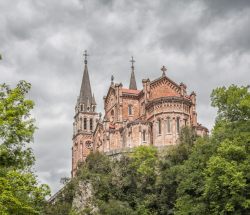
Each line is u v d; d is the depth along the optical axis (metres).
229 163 54.34
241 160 56.44
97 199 92.81
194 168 65.81
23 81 40.62
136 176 93.06
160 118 114.62
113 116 133.62
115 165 99.00
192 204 62.12
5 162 37.88
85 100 166.38
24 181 36.91
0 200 34.50
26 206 36.62
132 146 115.06
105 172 99.94
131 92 132.75
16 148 38.56
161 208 85.06
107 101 139.62
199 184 62.53
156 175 90.88
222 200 55.84
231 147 55.47
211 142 64.38
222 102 64.81
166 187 86.00
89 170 103.06
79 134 160.88
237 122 62.47
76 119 166.62
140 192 90.50
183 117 114.44
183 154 92.50
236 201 53.38
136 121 116.44
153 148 98.88
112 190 93.19
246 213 53.97
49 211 91.62
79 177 100.75
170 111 114.12
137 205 88.06
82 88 169.88
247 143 57.28
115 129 124.56
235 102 62.78
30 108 39.50
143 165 91.75
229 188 52.97
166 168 91.69
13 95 38.62
